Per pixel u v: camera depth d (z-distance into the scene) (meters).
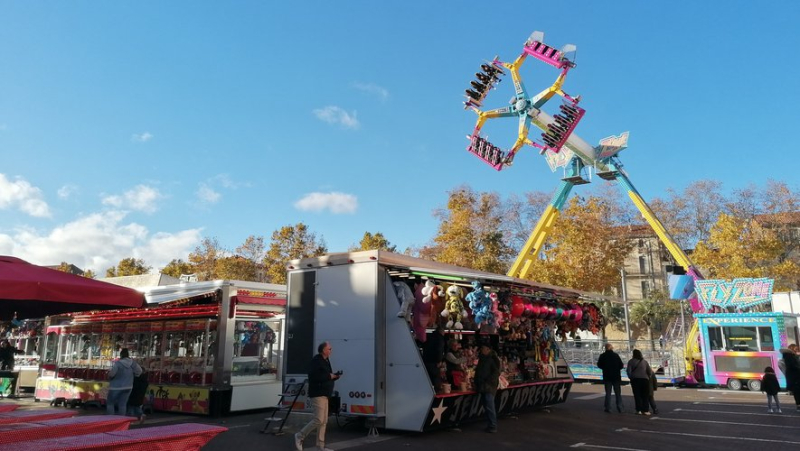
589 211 35.75
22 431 4.82
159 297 12.13
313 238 52.94
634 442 9.21
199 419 11.73
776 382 13.15
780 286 35.94
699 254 35.19
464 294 10.95
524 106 27.72
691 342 21.89
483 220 42.25
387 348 9.73
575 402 15.62
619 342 24.50
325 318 10.31
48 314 8.71
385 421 9.51
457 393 9.86
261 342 13.32
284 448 8.51
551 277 34.12
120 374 10.99
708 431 10.36
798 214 43.38
